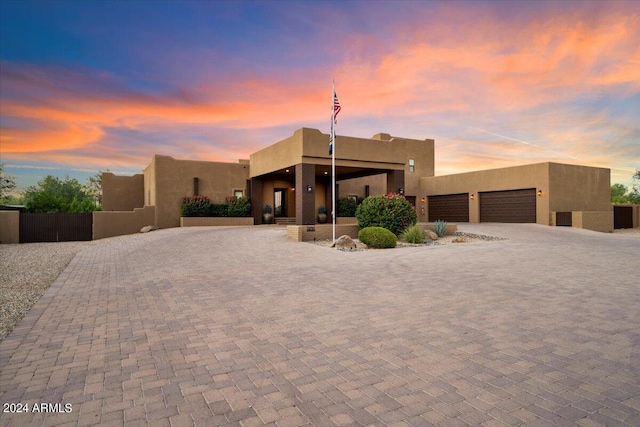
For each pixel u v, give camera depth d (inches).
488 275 313.1
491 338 165.2
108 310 224.1
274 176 978.7
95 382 127.6
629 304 218.5
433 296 244.2
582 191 933.2
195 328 187.8
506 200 966.4
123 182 1140.5
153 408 108.7
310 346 159.9
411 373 130.4
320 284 287.4
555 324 183.0
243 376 130.8
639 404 105.7
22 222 763.4
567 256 424.8
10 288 299.0
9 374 135.1
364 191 1114.7
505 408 104.6
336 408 106.7
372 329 181.3
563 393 113.2
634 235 770.2
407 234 598.2
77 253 505.7
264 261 404.5
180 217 938.7
